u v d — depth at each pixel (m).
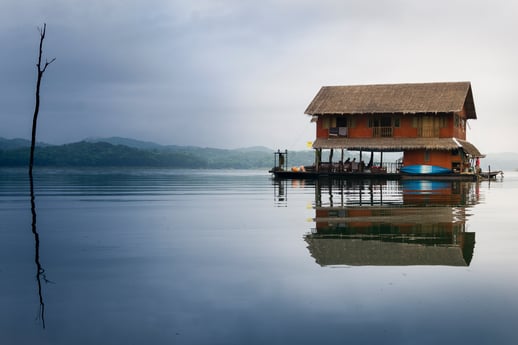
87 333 3.63
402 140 37.44
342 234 8.28
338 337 3.55
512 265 5.70
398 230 8.68
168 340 3.51
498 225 9.40
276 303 4.29
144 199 16.75
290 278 5.12
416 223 9.74
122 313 4.05
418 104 36.94
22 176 43.78
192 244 7.29
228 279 5.11
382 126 38.25
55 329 3.71
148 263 5.91
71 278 5.18
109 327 3.74
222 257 6.27
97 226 9.42
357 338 3.53
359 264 5.80
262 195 19.06
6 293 4.60
